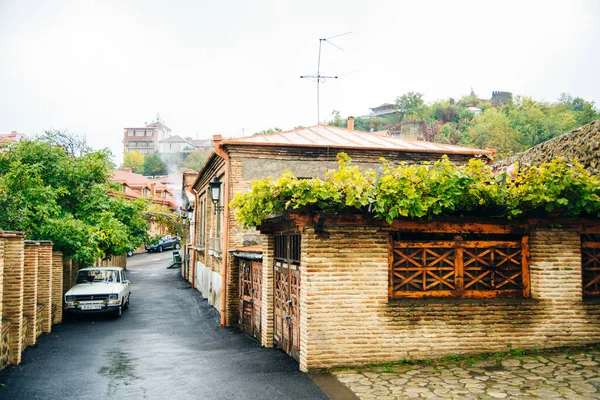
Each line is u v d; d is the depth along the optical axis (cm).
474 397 661
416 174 804
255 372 864
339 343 832
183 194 3209
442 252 884
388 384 734
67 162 1855
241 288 1413
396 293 866
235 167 1476
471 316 855
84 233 1614
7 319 968
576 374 732
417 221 842
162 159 11875
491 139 5884
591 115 6222
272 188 834
